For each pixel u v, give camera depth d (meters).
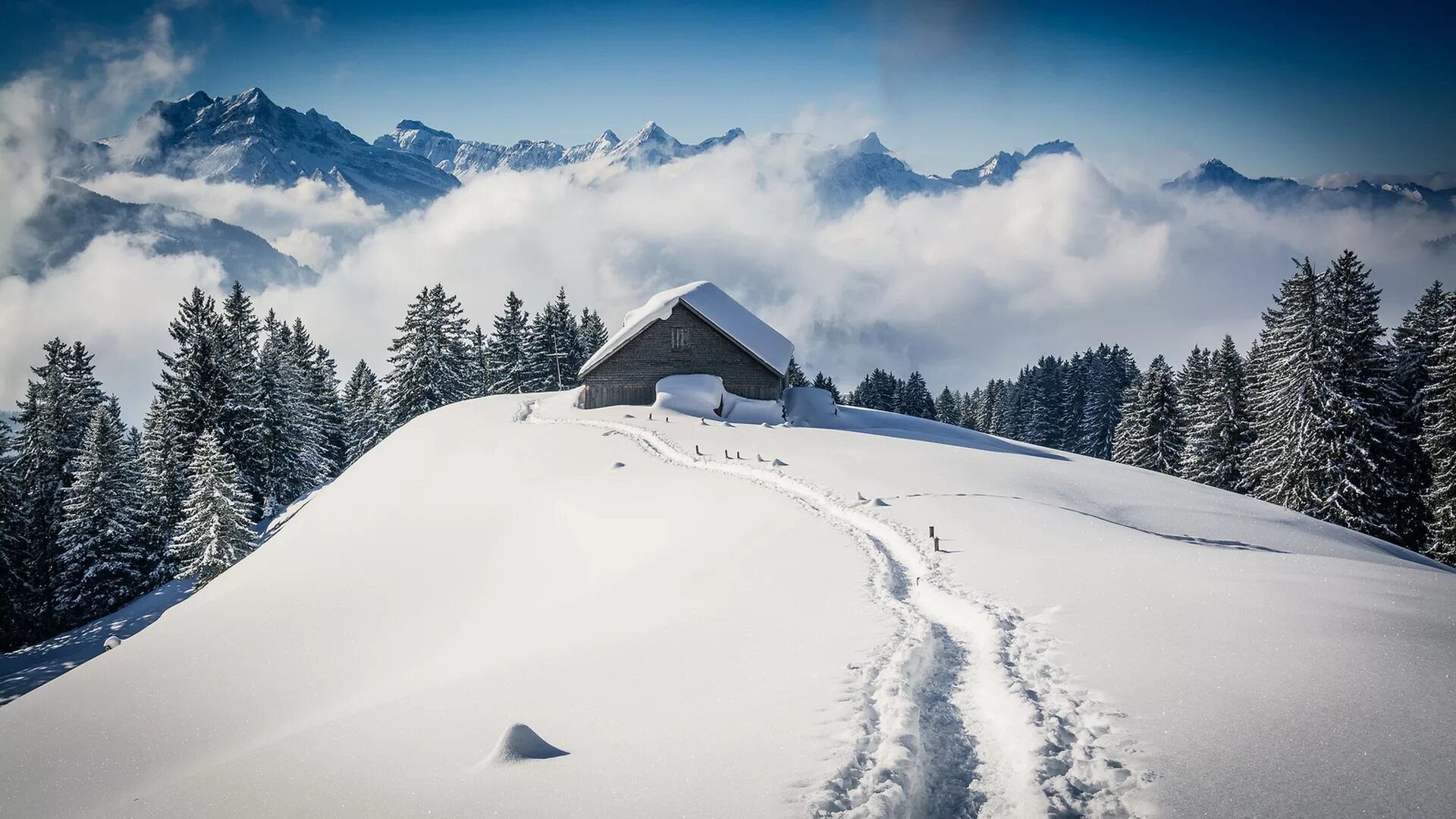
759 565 17.09
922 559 16.17
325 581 25.97
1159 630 10.66
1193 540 20.84
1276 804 6.58
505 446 40.03
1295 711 8.11
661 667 11.34
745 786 7.27
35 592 49.22
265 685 18.55
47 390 58.53
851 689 9.29
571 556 24.11
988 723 8.83
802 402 52.34
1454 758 7.10
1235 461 52.03
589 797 7.47
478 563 25.61
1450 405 38.31
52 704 18.33
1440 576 13.75
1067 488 26.48
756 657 11.09
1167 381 62.47
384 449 45.72
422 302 70.38
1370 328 40.50
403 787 8.51
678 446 34.94
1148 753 7.50
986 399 126.88
